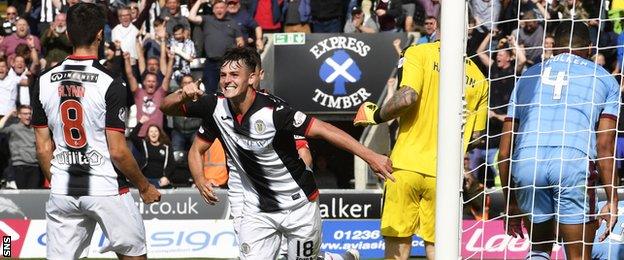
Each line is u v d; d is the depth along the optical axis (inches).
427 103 347.9
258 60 292.0
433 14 598.5
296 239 312.0
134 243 323.3
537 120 338.6
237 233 346.0
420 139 350.3
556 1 573.0
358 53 571.8
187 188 546.0
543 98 339.9
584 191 333.7
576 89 337.1
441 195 283.0
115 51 600.1
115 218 319.0
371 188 565.3
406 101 337.7
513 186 346.6
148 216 535.2
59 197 317.7
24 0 639.1
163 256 532.7
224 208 536.7
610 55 549.6
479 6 570.9
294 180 304.3
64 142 315.9
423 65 345.1
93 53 317.1
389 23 609.6
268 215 307.9
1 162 605.6
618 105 336.8
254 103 293.4
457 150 282.2
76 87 311.7
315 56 572.1
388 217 356.2
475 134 362.9
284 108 292.5
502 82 560.7
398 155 353.1
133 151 581.0
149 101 591.8
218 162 557.6
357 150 288.0
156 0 621.9
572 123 335.0
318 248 318.7
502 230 506.6
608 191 335.6
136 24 612.4
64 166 317.1
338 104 572.1
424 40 571.2
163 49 603.8
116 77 313.3
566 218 334.6
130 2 624.1
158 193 327.3
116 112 311.1
